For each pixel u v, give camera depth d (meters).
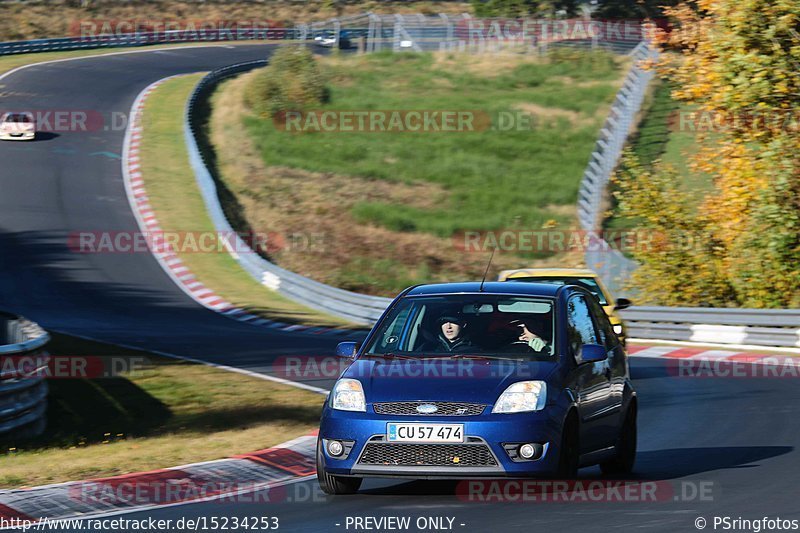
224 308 106.88
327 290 106.44
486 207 153.00
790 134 85.19
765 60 83.62
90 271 121.12
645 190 91.69
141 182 159.25
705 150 91.62
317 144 178.50
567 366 28.33
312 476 32.84
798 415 45.75
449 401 26.67
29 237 133.62
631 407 33.00
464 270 133.00
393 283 129.12
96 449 40.69
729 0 85.50
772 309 79.44
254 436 41.81
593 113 189.25
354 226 145.50
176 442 41.81
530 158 171.38
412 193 158.38
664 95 184.00
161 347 76.00
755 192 86.12
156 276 121.12
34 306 104.88
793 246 85.25
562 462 26.94
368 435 26.69
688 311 82.12
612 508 26.30
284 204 153.38
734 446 38.00
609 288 95.75
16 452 40.47
